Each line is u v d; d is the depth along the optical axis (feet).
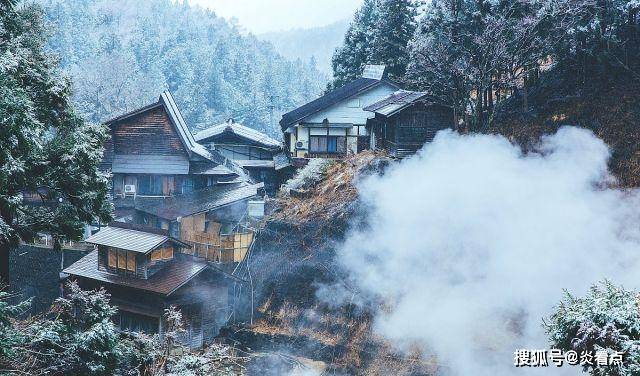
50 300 110.32
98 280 101.81
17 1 63.26
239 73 403.75
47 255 111.75
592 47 108.88
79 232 66.08
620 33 109.40
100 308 60.03
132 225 104.99
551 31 108.27
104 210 69.10
